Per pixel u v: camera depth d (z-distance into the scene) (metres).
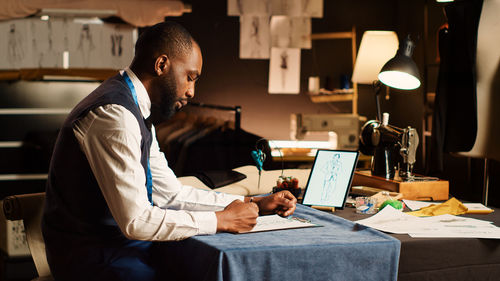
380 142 2.37
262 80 5.20
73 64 4.69
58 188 1.60
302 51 5.24
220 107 4.89
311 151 4.58
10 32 4.54
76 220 1.58
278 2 5.14
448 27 3.18
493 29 2.99
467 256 1.66
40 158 4.64
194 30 5.03
